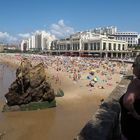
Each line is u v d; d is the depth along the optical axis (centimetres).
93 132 822
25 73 4753
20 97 4703
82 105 5181
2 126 3819
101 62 16525
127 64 14938
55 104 5000
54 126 3838
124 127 580
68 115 4453
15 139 3322
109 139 835
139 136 570
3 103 5203
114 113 1020
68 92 6438
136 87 555
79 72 11138
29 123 3997
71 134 3516
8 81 9288
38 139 3347
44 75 4931
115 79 8769
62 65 14925
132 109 553
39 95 4831
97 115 989
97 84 7694
